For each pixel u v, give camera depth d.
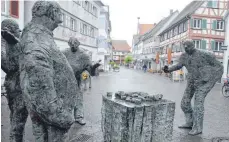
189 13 32.81
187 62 6.02
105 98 4.17
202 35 33.00
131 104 3.62
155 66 56.06
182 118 7.88
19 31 2.85
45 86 1.69
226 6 33.03
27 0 18.25
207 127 6.87
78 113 6.67
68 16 22.88
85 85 15.31
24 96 1.76
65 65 1.88
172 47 41.38
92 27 30.98
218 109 10.08
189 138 5.73
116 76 31.97
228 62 27.83
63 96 1.85
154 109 3.65
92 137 5.57
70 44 5.84
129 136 3.50
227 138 5.82
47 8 1.88
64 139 1.89
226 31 31.23
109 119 3.98
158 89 17.45
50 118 1.74
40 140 1.93
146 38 65.31
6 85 2.74
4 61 2.60
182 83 24.12
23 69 1.76
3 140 5.00
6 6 14.16
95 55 32.81
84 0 27.23
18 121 2.74
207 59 5.87
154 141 3.73
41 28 1.86
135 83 21.83
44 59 1.72
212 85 5.98
